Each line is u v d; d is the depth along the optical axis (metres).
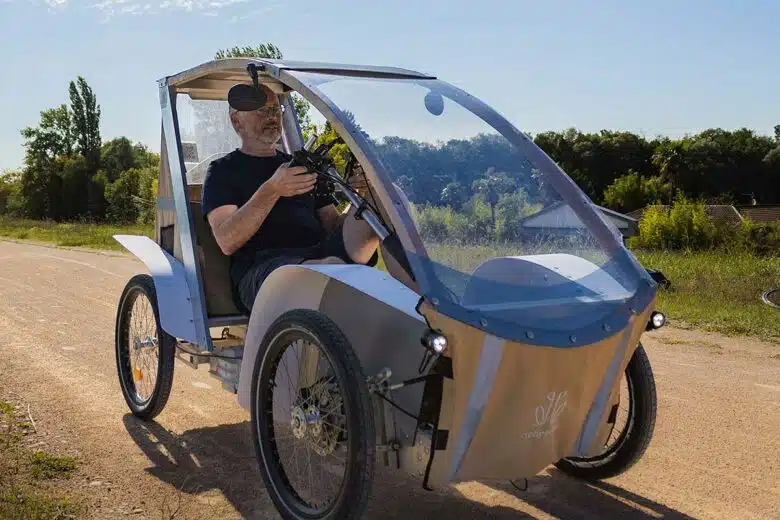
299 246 4.49
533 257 3.36
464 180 3.46
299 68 3.86
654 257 14.81
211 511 3.66
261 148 4.52
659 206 38.69
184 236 4.44
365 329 3.59
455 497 3.83
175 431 4.78
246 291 4.25
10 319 8.21
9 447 4.34
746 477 4.06
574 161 95.81
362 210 3.45
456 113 3.75
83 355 6.54
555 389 3.07
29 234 26.61
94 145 75.94
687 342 7.32
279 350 3.44
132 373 5.16
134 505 3.70
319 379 3.35
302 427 3.37
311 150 3.80
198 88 4.81
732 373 6.14
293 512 3.36
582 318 3.09
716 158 87.19
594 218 3.50
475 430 3.03
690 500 3.78
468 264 3.14
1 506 3.52
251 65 3.76
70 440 4.55
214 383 5.90
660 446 4.50
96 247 19.38
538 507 3.71
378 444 3.29
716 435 4.68
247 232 4.05
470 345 2.89
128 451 4.41
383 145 3.45
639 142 94.31
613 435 3.90
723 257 14.88
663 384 5.81
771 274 11.63
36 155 75.19
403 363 3.41
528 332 2.93
